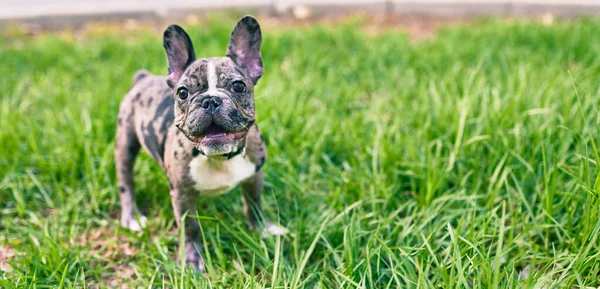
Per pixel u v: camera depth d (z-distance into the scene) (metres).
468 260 1.11
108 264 1.28
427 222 1.26
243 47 1.18
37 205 1.44
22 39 2.53
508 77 1.68
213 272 1.15
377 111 1.60
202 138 1.10
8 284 1.17
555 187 1.28
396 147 1.46
